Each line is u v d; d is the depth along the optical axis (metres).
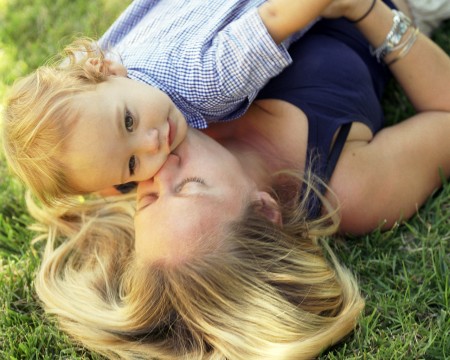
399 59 1.93
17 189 2.28
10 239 2.14
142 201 1.67
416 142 1.89
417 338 1.64
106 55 1.97
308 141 1.82
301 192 1.79
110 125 1.58
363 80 1.97
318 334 1.59
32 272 2.02
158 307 1.63
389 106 2.25
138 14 2.11
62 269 1.98
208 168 1.65
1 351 1.79
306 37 1.97
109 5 2.80
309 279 1.66
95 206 2.11
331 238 1.87
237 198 1.64
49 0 2.91
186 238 1.58
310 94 1.85
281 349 1.55
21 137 1.63
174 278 1.58
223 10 1.85
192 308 1.59
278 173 1.83
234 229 1.61
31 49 2.74
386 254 1.85
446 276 1.68
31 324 1.88
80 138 1.57
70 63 1.71
